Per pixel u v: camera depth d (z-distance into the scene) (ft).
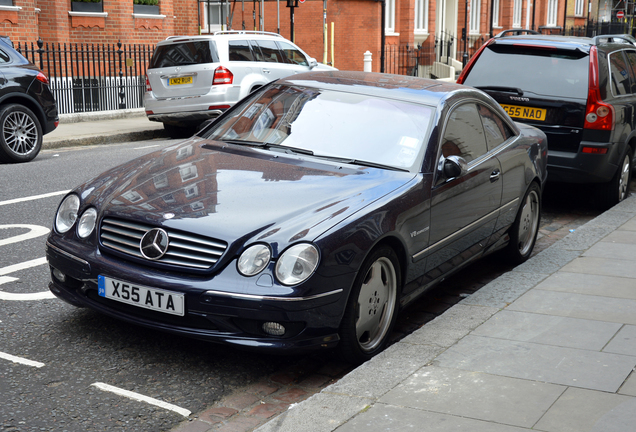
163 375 12.53
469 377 11.75
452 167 15.14
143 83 55.83
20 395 11.41
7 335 13.70
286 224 12.26
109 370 12.55
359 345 13.06
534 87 25.49
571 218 26.61
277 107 16.98
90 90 50.78
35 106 32.86
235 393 12.13
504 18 118.01
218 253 11.96
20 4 53.01
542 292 16.30
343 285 12.28
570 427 10.10
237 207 12.77
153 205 13.01
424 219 14.49
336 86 17.31
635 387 11.41
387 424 10.21
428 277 15.35
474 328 13.99
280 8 76.48
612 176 26.11
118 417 10.96
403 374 11.85
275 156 15.24
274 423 10.28
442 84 17.92
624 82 27.53
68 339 13.70
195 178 14.05
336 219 12.51
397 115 16.01
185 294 11.89
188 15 76.28
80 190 14.29
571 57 25.53
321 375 13.08
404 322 16.24
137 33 64.49
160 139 44.83
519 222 19.47
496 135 18.63
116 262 12.66
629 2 166.20
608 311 15.03
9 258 18.16
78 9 60.39
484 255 18.25
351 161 15.02
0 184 26.96
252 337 11.99
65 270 13.29
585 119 24.72
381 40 71.41
